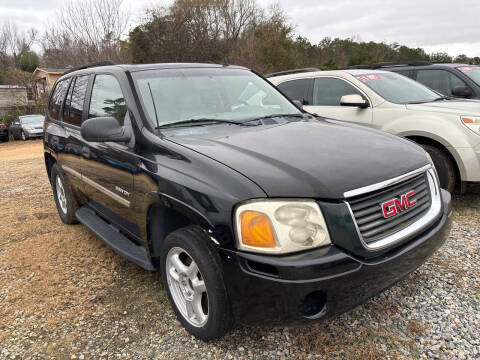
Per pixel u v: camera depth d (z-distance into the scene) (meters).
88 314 2.90
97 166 3.44
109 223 3.84
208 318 2.33
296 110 3.73
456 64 7.38
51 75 27.92
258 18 33.31
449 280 3.10
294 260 2.00
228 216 2.11
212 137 2.77
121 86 3.22
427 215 2.49
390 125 4.94
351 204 2.12
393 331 2.55
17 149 16.20
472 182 4.36
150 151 2.75
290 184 2.11
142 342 2.58
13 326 2.81
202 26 33.09
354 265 2.06
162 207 2.65
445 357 2.31
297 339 2.51
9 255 3.97
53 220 5.00
